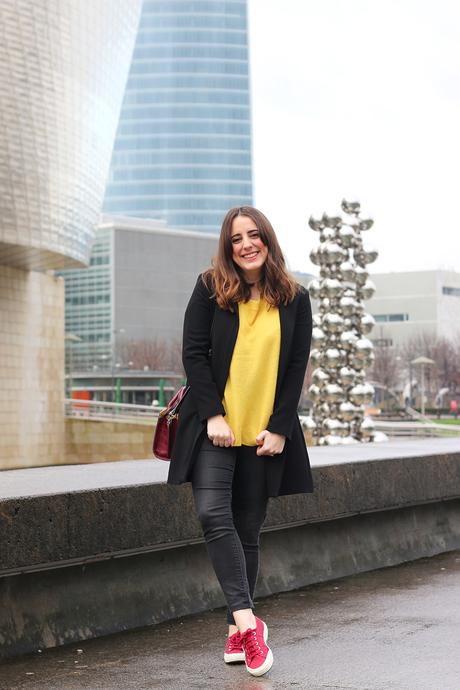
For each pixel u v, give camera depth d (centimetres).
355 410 1912
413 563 707
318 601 552
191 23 19212
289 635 460
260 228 406
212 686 372
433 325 16588
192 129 18975
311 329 418
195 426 398
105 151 4869
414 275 16812
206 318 407
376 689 362
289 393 405
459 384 12412
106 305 14825
